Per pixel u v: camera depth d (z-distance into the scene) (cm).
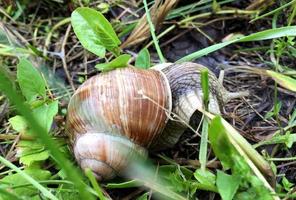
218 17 29
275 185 21
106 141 21
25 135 22
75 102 22
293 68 26
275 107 23
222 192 19
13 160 23
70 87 26
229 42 24
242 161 20
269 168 20
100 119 21
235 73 27
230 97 24
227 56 27
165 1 27
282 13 28
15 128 22
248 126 24
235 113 25
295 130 24
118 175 22
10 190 20
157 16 27
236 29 29
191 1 29
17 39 28
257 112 25
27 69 22
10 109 25
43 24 29
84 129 21
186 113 23
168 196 21
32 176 21
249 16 28
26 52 27
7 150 24
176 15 28
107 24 23
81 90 22
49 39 28
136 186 22
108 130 21
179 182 21
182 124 23
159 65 24
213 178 21
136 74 22
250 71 26
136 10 29
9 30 28
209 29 29
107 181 22
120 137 21
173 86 23
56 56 28
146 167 22
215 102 23
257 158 20
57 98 25
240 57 27
